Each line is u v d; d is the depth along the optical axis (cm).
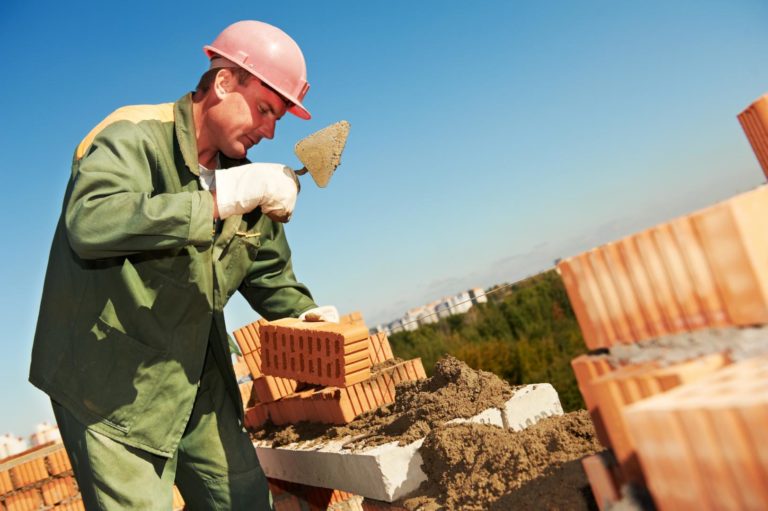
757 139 202
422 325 2842
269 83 267
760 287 107
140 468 254
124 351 250
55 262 257
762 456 87
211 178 290
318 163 296
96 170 229
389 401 364
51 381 252
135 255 252
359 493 284
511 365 2145
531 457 206
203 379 311
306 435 377
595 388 131
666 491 102
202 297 262
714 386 101
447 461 243
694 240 117
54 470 630
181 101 272
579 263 140
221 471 304
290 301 354
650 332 128
